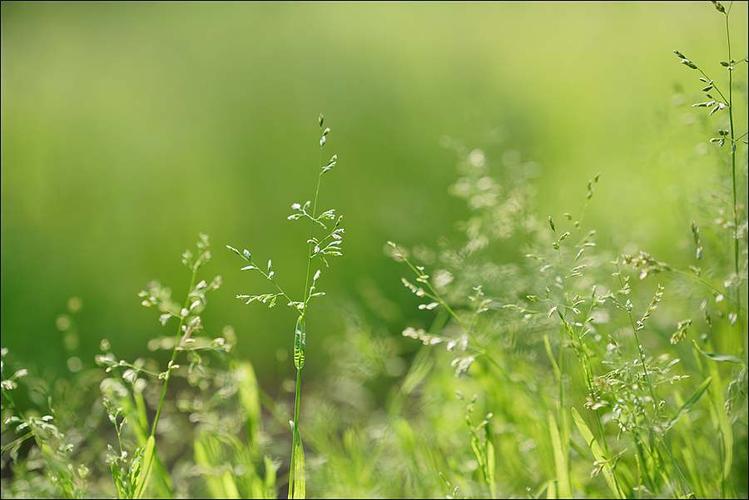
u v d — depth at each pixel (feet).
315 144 23.53
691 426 9.93
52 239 19.99
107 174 23.13
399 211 19.47
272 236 20.26
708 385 9.16
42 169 23.20
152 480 10.49
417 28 33.55
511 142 21.25
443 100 25.43
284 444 13.79
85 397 14.87
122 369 16.08
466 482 10.52
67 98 29.19
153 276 19.26
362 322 14.69
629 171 16.10
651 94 17.52
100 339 17.54
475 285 11.66
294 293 18.49
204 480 12.21
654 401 8.29
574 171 18.69
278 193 21.68
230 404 12.17
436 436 12.24
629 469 9.85
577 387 10.09
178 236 20.30
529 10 33.47
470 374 11.94
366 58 30.19
